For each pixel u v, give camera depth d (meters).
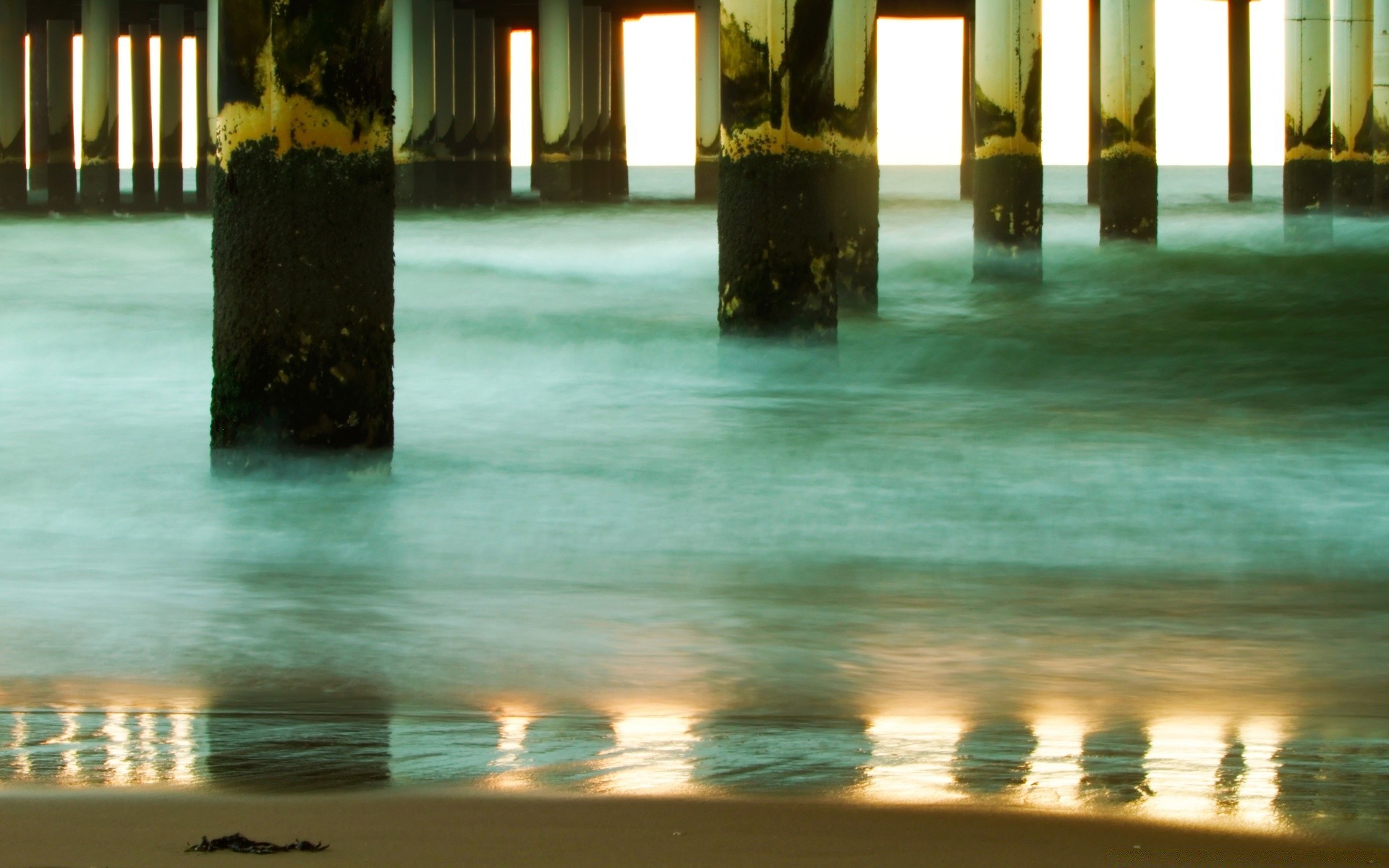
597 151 60.12
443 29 56.88
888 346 17.38
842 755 4.46
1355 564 7.85
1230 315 20.88
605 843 3.50
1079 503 9.38
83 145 52.72
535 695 5.32
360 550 8.08
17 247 29.69
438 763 4.34
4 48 52.72
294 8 9.22
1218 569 7.78
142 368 15.05
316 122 9.30
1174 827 3.70
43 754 4.43
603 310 20.83
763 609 6.80
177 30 58.75
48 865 3.26
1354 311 21.25
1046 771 4.29
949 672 5.74
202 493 9.37
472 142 59.88
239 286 9.45
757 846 3.49
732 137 14.82
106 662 5.76
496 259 29.64
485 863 3.33
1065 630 6.43
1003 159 24.58
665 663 5.82
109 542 8.24
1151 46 31.70
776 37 14.59
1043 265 28.36
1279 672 5.79
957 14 57.28
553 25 50.22
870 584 7.38
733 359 14.91
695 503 9.33
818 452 11.10
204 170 55.62
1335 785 4.15
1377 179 43.75
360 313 9.55
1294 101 37.72
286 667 5.70
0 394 13.38
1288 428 12.27
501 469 10.30
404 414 12.77
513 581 7.39
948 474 10.30
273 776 4.17
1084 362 16.55
